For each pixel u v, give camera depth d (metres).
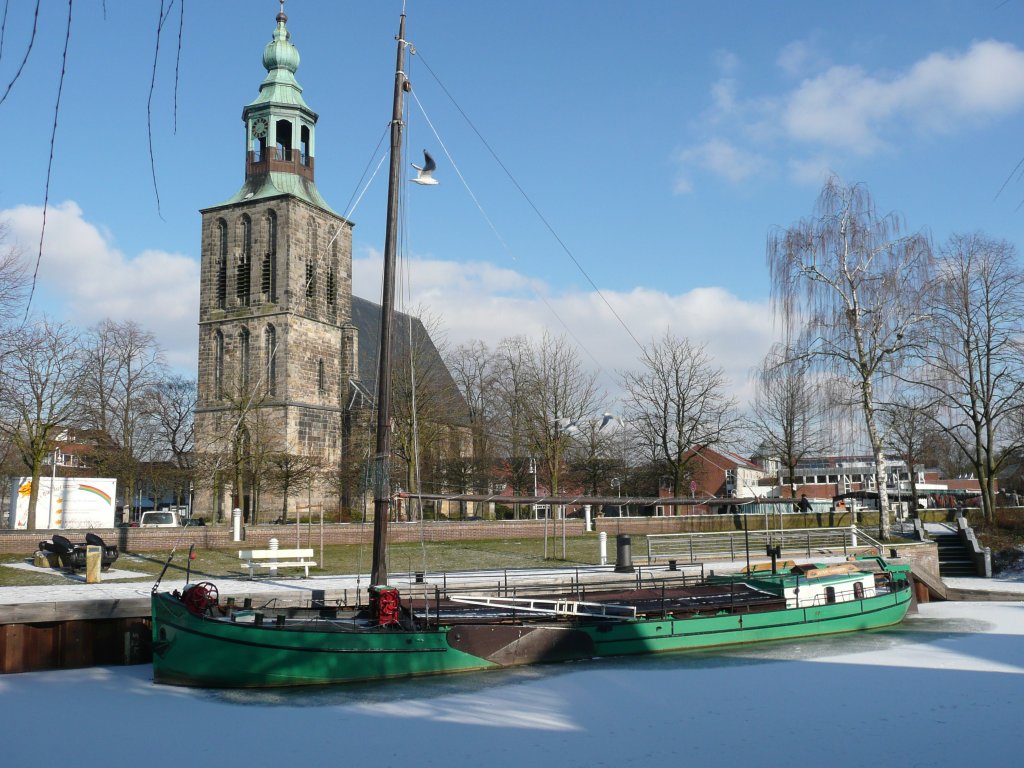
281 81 84.12
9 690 19.73
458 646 21.66
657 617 24.81
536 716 17.56
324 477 68.75
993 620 30.73
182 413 85.88
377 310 103.81
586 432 67.06
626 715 17.66
